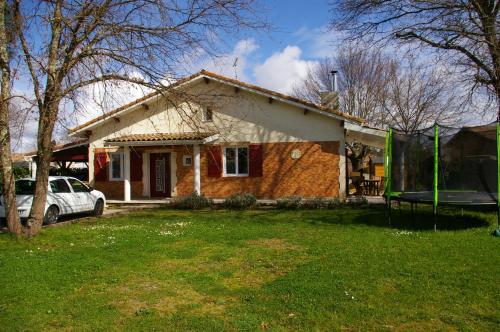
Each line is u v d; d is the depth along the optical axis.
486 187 11.45
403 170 12.40
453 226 11.06
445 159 12.20
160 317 5.00
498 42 13.12
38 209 10.34
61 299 5.66
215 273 6.80
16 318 5.02
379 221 12.19
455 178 12.03
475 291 5.62
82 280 6.49
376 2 15.04
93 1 9.68
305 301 5.38
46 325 4.84
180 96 10.97
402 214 13.58
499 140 10.40
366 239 9.24
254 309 5.19
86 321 4.93
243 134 19.44
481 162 11.55
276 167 19.20
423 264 6.93
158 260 7.72
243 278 6.55
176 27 10.07
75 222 13.43
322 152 18.78
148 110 20.39
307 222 12.33
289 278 6.35
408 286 5.84
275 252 8.23
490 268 6.64
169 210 17.02
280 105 19.14
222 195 19.70
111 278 6.57
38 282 6.40
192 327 4.70
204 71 19.25
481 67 14.20
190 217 14.33
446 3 13.71
